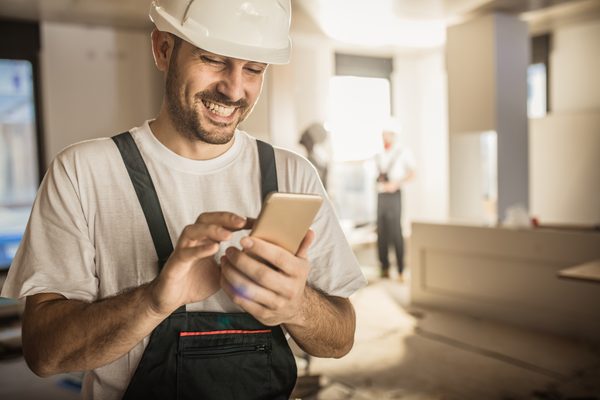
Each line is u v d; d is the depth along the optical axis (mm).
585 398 3154
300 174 1104
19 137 5219
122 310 806
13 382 3352
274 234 728
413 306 5320
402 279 6324
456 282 5035
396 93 7566
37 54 5281
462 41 5492
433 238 5176
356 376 3529
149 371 926
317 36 6359
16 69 5188
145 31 5812
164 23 926
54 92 5445
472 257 4891
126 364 948
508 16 5305
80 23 5430
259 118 5809
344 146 7074
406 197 7816
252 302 739
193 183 1021
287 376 1003
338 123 6996
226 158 1047
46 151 5410
